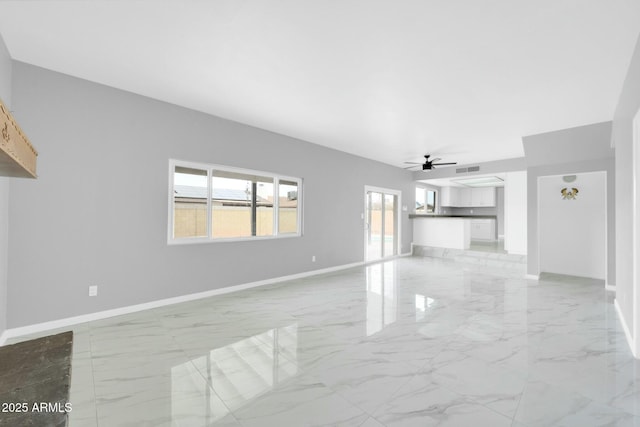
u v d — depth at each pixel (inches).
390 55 106.6
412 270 260.2
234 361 98.3
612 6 79.5
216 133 174.1
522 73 118.0
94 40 101.0
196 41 100.6
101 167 134.1
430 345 111.6
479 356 103.0
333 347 109.3
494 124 182.4
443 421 70.0
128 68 120.0
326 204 247.8
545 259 256.8
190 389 82.5
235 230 187.2
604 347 110.3
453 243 332.2
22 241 115.3
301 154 225.1
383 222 325.7
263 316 141.5
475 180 359.3
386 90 136.1
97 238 133.1
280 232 213.6
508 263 278.5
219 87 136.3
